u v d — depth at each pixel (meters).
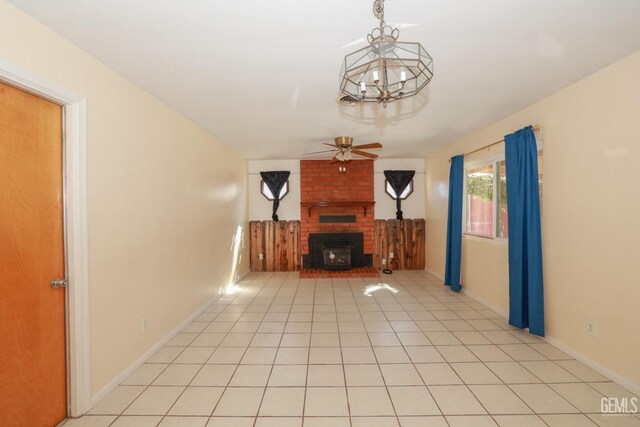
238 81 2.61
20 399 1.74
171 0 1.59
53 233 1.93
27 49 1.69
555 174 2.93
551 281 3.02
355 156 6.14
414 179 6.73
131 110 2.59
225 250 5.02
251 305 4.34
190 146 3.74
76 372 2.03
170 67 2.34
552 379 2.43
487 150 4.13
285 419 2.00
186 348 3.01
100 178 2.22
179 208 3.45
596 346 2.53
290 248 6.65
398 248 6.69
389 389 2.32
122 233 2.46
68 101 1.96
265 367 2.65
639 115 2.16
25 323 1.77
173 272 3.30
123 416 2.04
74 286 2.01
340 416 2.03
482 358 2.77
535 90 2.86
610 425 1.92
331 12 1.70
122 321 2.46
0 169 1.63
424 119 3.75
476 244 4.49
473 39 1.99
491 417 2.01
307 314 3.96
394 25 1.82
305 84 2.67
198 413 2.07
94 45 2.01
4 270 1.66
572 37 1.98
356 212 6.63
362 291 5.02
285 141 4.84
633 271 2.22
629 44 2.07
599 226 2.48
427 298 4.62
